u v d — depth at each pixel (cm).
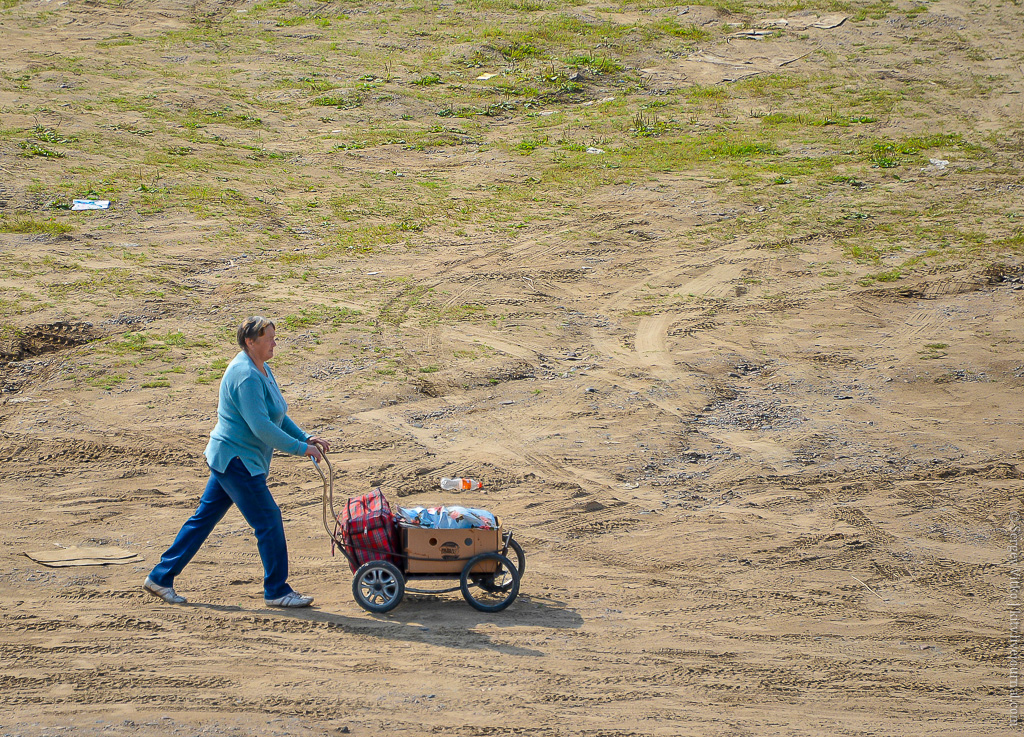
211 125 4484
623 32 6328
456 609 1249
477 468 1720
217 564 1351
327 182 3772
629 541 1466
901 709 1045
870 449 1836
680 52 6031
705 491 1656
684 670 1112
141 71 5272
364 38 6200
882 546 1457
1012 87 5125
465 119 4897
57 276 2625
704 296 2719
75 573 1302
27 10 6347
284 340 2298
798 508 1592
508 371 2197
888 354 2336
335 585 1301
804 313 2602
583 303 2670
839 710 1041
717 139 4459
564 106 5200
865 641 1191
